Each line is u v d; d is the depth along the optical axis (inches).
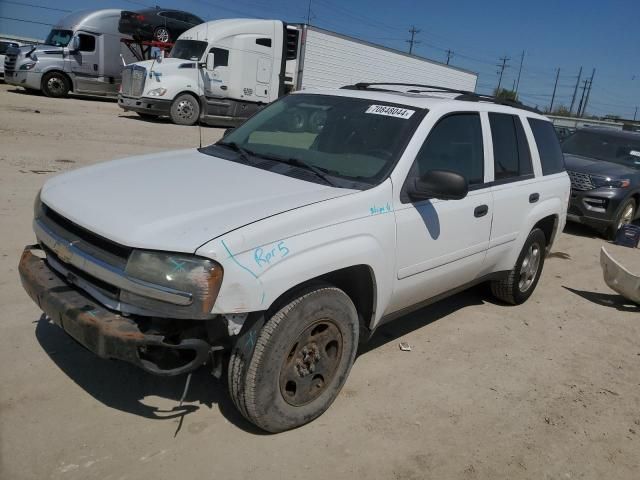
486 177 176.2
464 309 213.5
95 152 426.9
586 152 420.5
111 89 856.3
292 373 120.9
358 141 149.9
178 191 123.6
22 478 103.0
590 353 187.9
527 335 195.9
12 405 122.6
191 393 135.0
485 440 132.6
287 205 118.3
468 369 165.3
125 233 105.1
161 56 687.1
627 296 236.8
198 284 100.5
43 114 616.1
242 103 741.9
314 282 121.7
